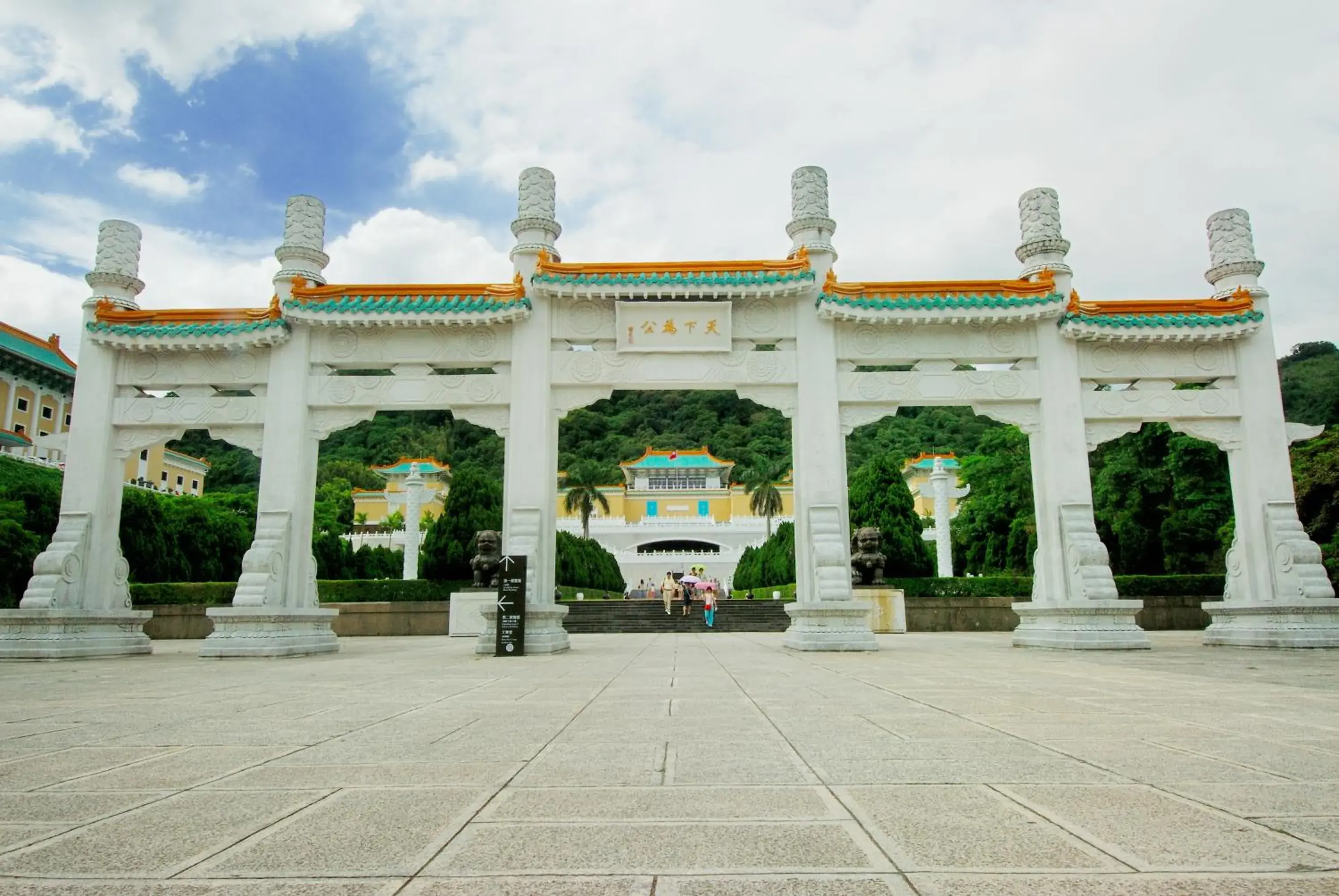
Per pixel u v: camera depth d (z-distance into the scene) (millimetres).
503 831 3838
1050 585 17250
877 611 24781
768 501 64250
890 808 4199
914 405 17422
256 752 5758
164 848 3602
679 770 5082
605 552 52750
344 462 85750
